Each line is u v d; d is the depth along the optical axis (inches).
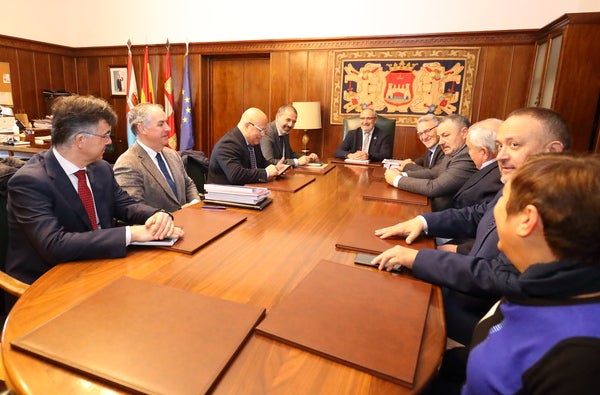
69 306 32.6
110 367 24.2
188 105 208.7
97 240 43.1
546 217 21.4
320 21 184.5
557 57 129.1
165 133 81.1
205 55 206.5
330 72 187.0
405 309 32.5
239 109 213.2
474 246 51.1
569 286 21.1
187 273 39.4
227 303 32.6
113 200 62.2
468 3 163.2
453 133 96.7
